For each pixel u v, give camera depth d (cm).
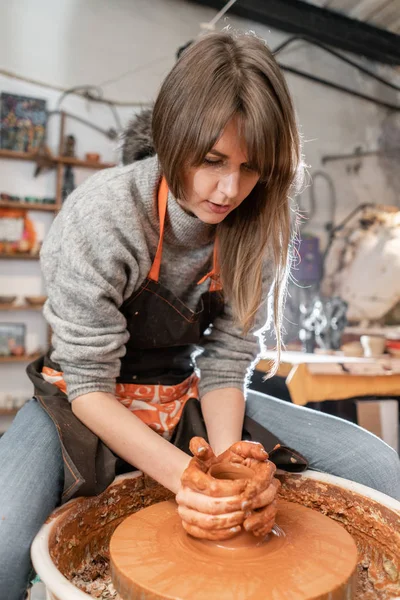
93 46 513
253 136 92
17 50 491
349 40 584
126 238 116
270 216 117
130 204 115
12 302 482
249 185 102
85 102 512
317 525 96
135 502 114
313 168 601
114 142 521
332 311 342
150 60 531
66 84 506
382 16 573
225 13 554
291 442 132
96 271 113
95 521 107
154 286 125
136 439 104
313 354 323
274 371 130
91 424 109
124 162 139
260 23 570
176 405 137
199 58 95
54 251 119
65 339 114
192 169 98
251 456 90
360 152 613
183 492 86
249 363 143
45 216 500
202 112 91
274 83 96
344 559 84
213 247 130
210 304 138
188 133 93
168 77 99
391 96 625
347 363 272
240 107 92
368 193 612
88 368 113
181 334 133
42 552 83
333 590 76
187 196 104
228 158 95
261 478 84
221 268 129
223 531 83
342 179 607
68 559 98
